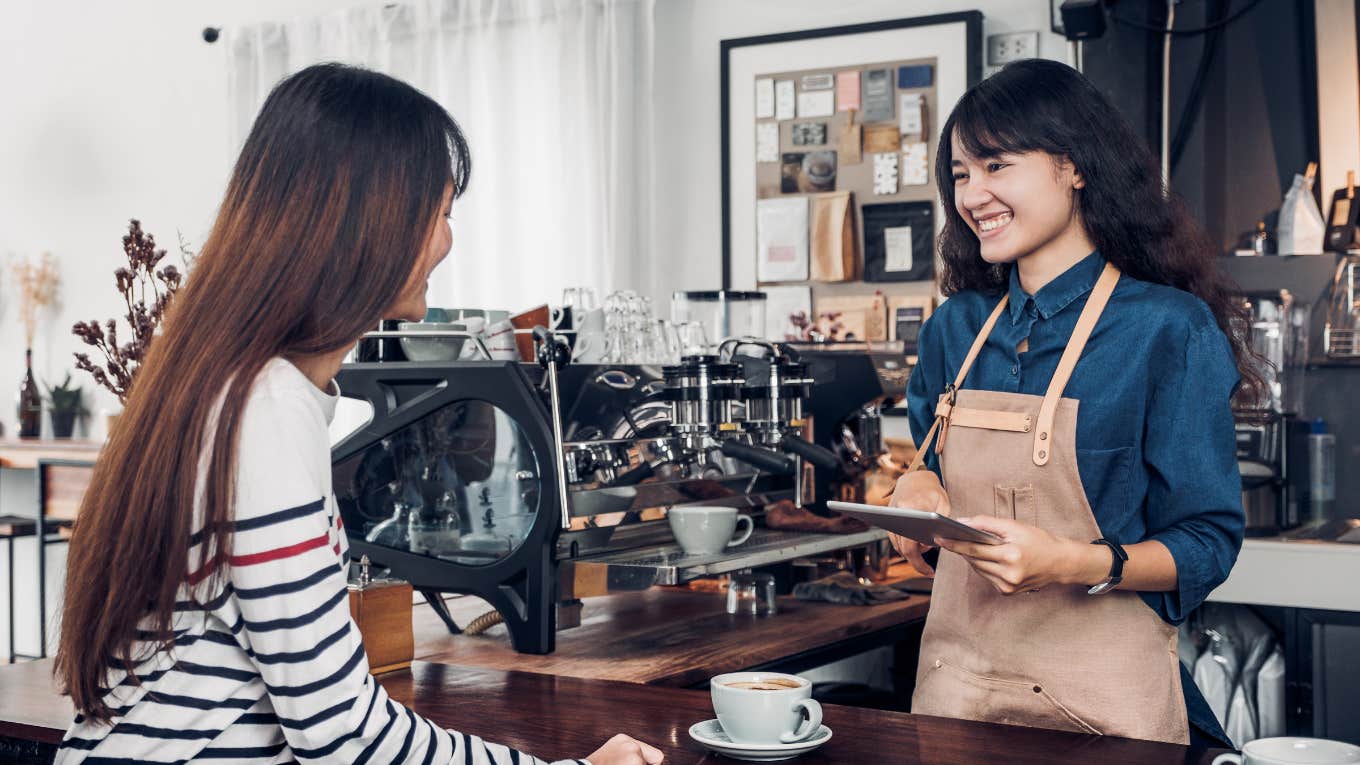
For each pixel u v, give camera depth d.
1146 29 3.18
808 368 2.22
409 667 1.73
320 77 1.01
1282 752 1.05
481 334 2.18
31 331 5.32
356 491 2.09
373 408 2.06
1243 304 1.78
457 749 1.04
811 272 3.79
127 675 0.97
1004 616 1.55
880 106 3.69
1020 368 1.60
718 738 1.30
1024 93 1.50
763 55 3.84
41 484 4.62
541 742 1.34
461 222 4.27
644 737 1.36
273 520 0.94
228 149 4.71
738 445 2.19
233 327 0.96
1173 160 3.29
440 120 1.05
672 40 4.00
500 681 1.65
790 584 2.54
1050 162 1.52
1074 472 1.51
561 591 2.00
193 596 0.96
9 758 1.42
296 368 1.00
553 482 1.88
